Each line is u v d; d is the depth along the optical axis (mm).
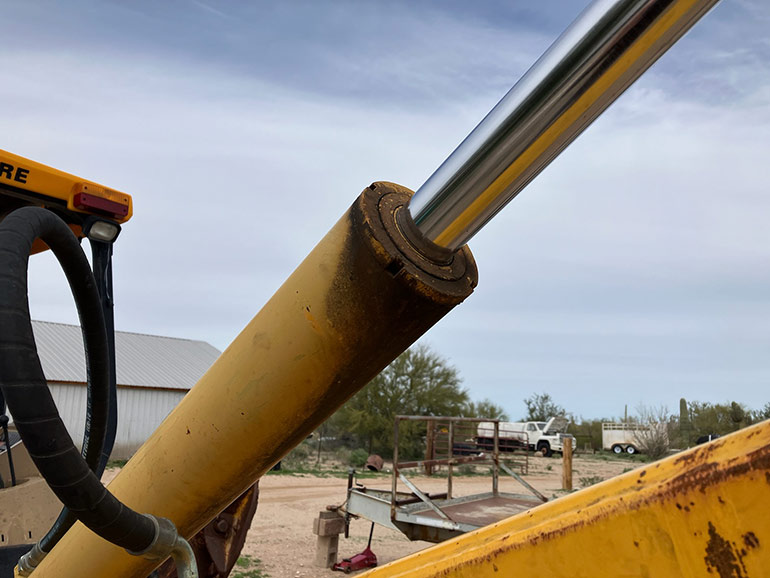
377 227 879
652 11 606
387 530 11430
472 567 837
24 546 2697
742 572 590
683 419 33000
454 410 28781
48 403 813
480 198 809
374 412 28453
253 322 1006
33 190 2857
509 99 732
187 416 1062
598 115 703
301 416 984
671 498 645
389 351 937
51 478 817
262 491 15867
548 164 765
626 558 679
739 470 599
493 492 8539
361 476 20688
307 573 7953
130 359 25062
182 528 1133
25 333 822
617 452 39250
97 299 1129
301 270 958
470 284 924
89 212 2975
